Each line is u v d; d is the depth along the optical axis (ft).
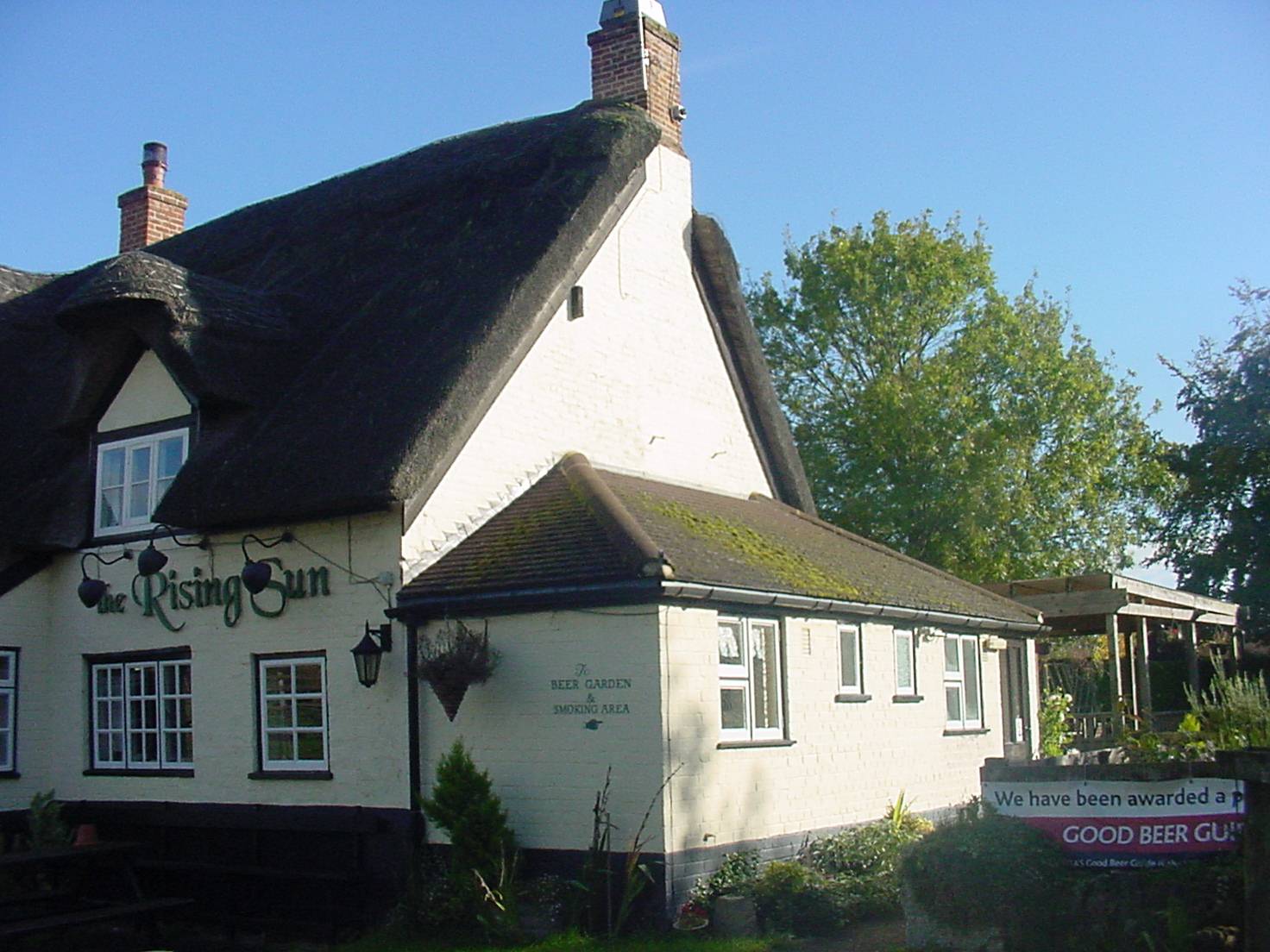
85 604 50.75
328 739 45.16
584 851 40.19
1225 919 30.04
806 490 67.72
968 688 62.23
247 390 49.11
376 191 61.93
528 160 55.77
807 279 113.60
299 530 46.26
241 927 46.01
